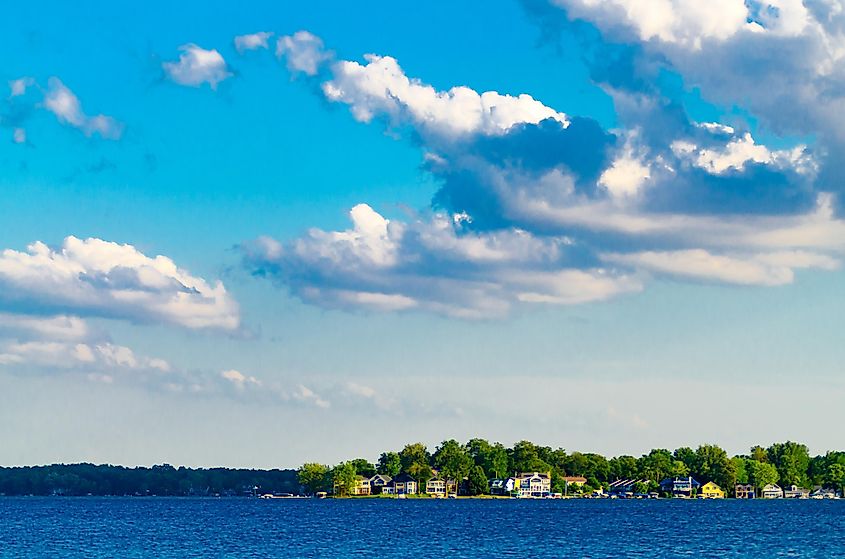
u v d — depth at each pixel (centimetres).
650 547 19850
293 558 18162
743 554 18425
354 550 19662
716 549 19400
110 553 19662
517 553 18812
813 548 19538
